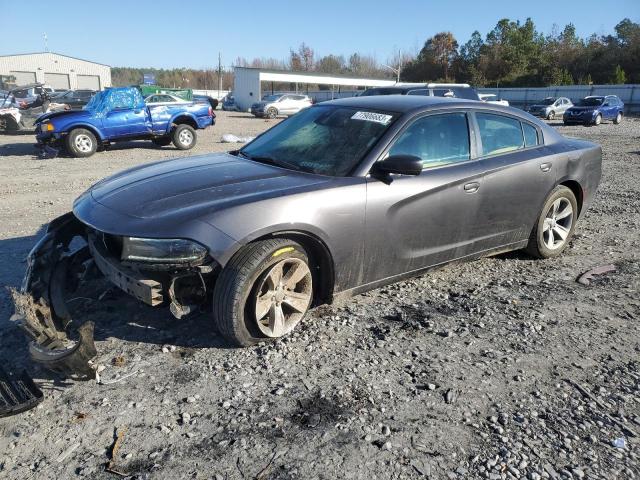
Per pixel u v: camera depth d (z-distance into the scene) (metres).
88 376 2.96
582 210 5.51
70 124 12.93
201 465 2.42
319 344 3.50
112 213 3.30
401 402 2.91
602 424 2.78
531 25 67.31
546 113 33.25
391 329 3.74
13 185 9.03
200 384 3.04
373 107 4.27
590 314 4.11
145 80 55.97
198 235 3.06
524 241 4.99
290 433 2.64
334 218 3.49
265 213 3.23
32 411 2.79
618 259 5.44
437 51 75.75
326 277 3.69
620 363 3.40
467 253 4.47
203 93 66.56
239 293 3.19
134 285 3.16
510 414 2.84
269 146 4.34
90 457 2.47
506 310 4.12
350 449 2.54
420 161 3.58
